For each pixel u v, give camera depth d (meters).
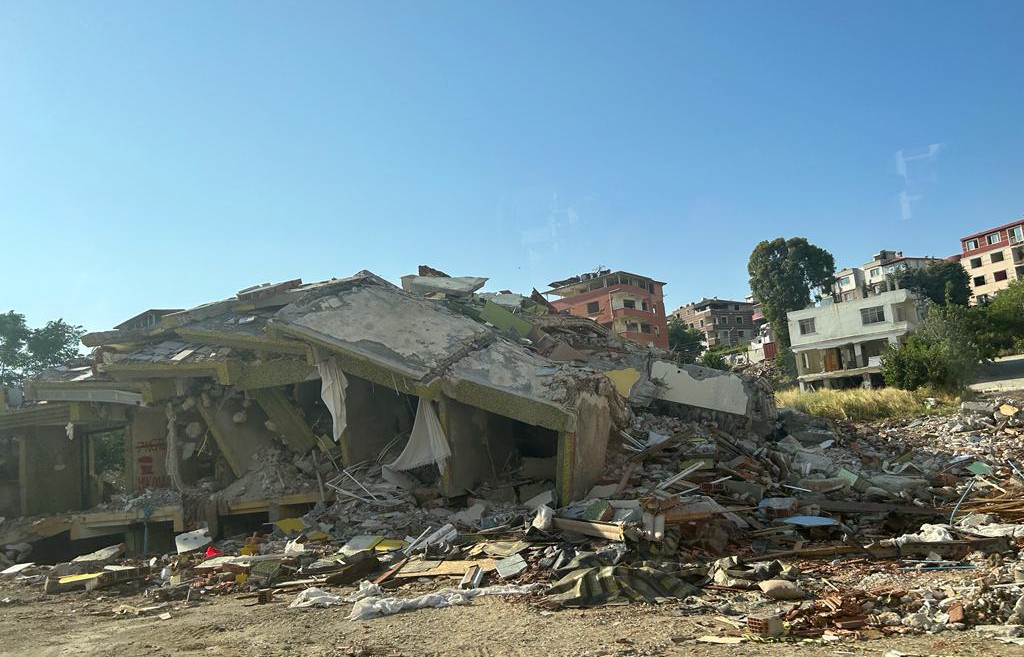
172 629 9.49
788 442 22.86
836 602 8.56
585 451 16.72
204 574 13.77
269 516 19.22
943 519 15.21
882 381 55.59
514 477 18.89
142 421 22.80
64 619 10.85
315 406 21.62
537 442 20.75
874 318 56.47
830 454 21.72
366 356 17.97
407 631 8.51
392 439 20.47
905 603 8.61
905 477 18.95
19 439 24.42
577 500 16.25
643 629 8.02
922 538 12.02
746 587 10.16
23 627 10.27
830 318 59.09
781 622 7.69
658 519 13.11
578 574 10.47
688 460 18.34
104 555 16.41
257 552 15.55
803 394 39.50
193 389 21.08
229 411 21.22
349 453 19.31
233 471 20.75
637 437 19.69
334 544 15.26
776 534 14.02
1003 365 53.12
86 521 20.84
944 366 40.25
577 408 16.50
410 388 17.67
